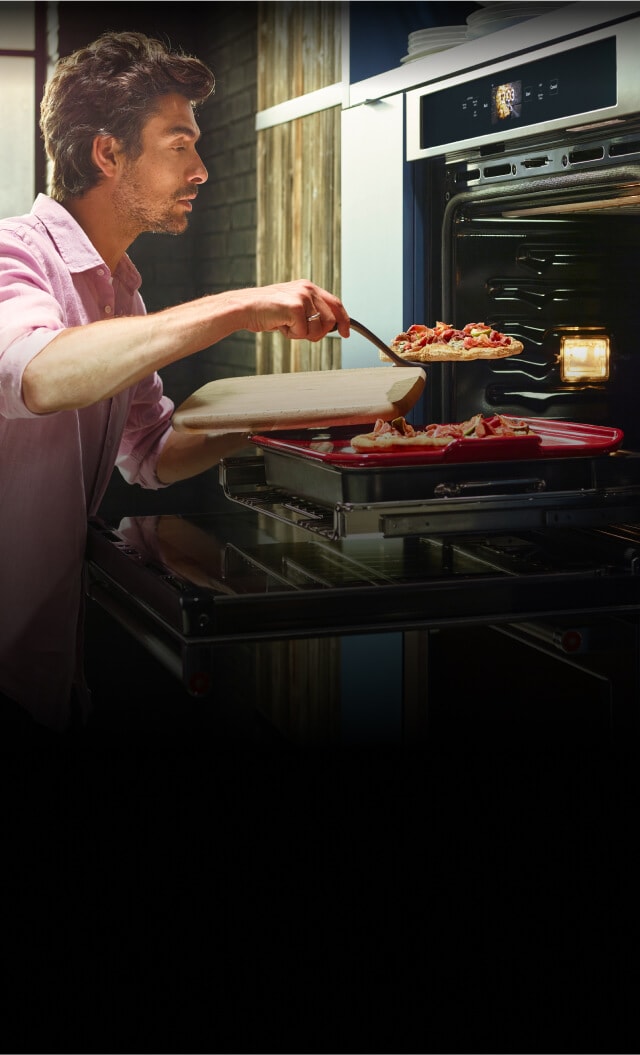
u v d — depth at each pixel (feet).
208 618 3.56
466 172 4.87
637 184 3.97
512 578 3.84
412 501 3.74
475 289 5.05
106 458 5.16
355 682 5.18
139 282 5.43
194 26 11.44
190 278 12.01
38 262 4.68
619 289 5.25
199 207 11.69
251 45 9.86
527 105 4.32
